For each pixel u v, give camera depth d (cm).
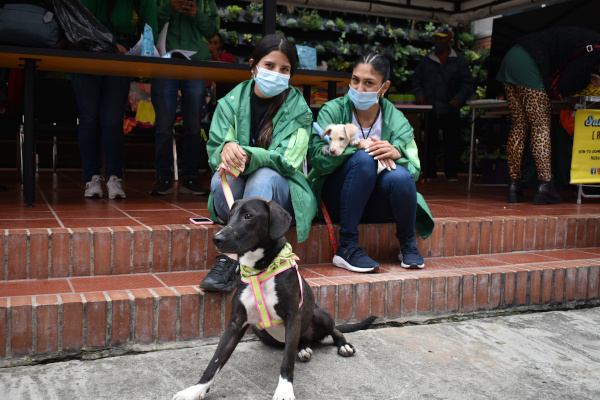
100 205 439
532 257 412
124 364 255
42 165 862
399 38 1077
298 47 512
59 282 302
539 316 355
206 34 541
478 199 585
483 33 1093
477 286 349
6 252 301
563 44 538
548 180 548
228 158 304
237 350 279
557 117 741
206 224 352
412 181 353
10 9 398
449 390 239
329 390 235
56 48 410
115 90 471
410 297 332
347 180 349
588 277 384
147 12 482
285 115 344
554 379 253
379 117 381
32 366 250
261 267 234
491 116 809
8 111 677
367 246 386
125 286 296
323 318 273
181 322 280
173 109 509
